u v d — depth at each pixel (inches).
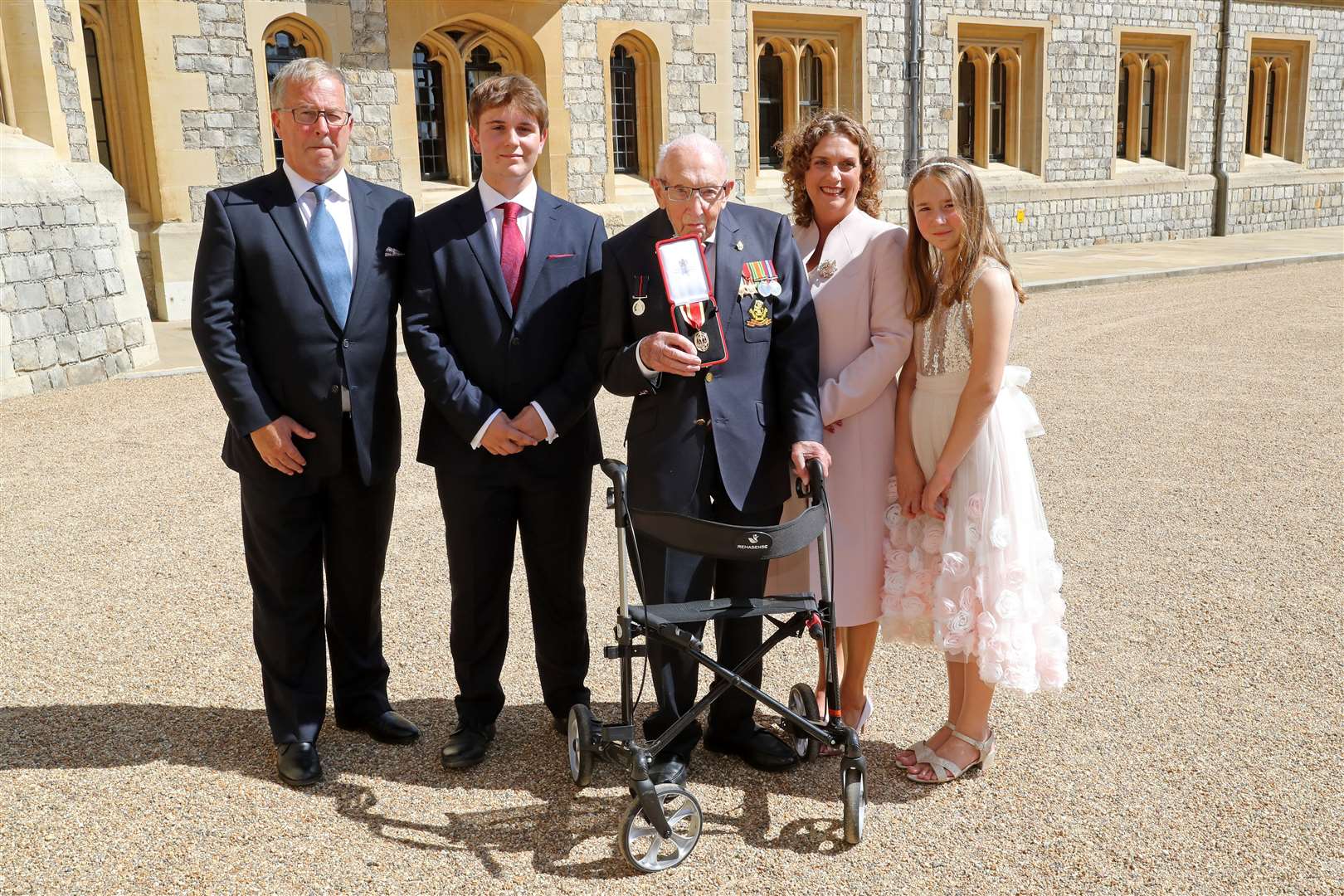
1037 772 108.9
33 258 310.3
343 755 114.7
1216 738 114.6
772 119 611.8
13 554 179.0
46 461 237.5
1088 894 88.6
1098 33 693.9
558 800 105.0
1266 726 116.8
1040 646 105.0
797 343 106.7
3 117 330.0
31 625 150.1
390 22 458.0
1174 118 753.6
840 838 97.8
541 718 123.2
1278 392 289.0
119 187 357.1
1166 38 732.0
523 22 490.0
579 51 510.3
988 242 102.6
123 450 246.2
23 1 325.1
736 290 104.0
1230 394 288.8
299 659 111.0
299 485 108.7
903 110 631.8
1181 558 170.1
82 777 108.6
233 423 105.9
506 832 99.1
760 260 105.4
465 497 110.3
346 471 111.3
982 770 109.7
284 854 95.2
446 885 90.7
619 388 103.7
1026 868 92.4
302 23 443.8
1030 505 105.6
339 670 119.4
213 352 104.6
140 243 428.1
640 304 103.3
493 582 112.9
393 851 95.7
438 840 97.6
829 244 114.4
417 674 134.6
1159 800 102.8
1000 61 682.8
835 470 113.0
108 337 339.0
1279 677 128.6
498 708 116.0
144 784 107.3
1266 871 91.0
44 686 130.9
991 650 102.0
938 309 106.0
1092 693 126.0
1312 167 836.0
